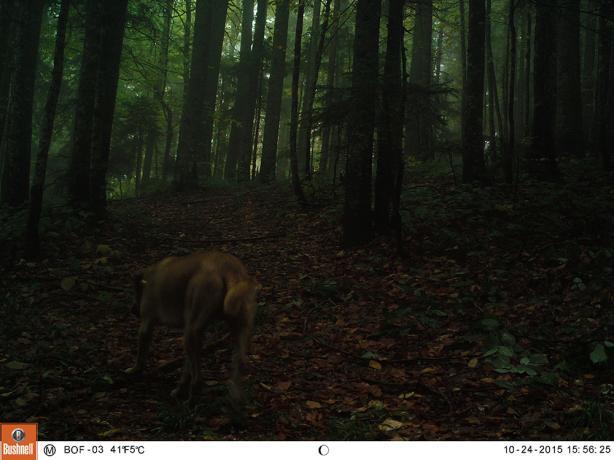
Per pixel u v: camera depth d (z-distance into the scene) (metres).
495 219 11.30
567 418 5.02
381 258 10.52
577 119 18.67
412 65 25.62
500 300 8.18
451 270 9.52
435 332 7.35
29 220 10.19
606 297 7.47
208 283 5.09
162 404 5.34
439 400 5.58
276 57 26.08
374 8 11.40
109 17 13.16
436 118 16.14
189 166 22.41
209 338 7.34
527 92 17.27
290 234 13.44
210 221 15.98
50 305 8.49
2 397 5.29
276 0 17.14
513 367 6.05
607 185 12.87
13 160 14.27
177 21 34.41
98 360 6.55
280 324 7.97
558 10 14.55
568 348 6.45
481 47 13.75
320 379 6.18
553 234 10.23
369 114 11.48
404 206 12.90
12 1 14.80
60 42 10.13
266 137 25.88
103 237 12.06
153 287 5.71
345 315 8.30
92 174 12.91
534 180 13.70
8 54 15.91
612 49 16.89
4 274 9.53
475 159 13.84
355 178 11.52
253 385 5.84
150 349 7.02
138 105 27.25
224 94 34.06
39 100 26.86
